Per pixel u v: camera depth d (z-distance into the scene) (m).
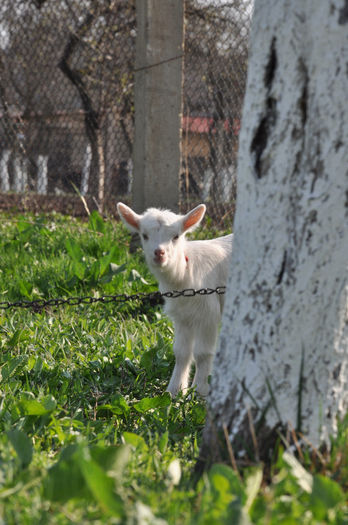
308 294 4.25
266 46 4.23
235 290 4.59
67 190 20.05
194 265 8.24
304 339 4.31
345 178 4.09
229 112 13.84
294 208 4.22
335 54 3.95
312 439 4.39
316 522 3.61
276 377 4.35
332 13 3.90
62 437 5.30
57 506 3.79
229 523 3.24
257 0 4.30
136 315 10.15
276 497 3.90
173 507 3.78
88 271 11.01
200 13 13.46
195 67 13.95
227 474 3.84
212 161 14.25
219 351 4.73
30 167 20.00
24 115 19.67
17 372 7.14
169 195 13.45
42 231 14.03
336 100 3.99
